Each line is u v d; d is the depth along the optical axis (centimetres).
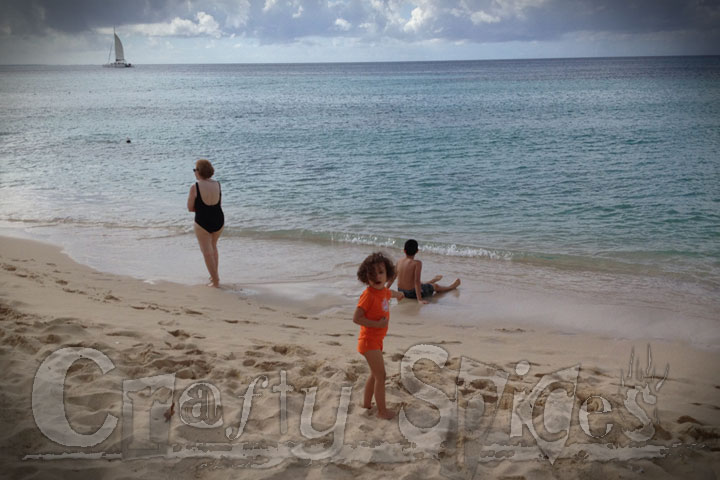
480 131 3011
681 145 2359
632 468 346
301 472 330
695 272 950
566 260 1021
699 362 588
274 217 1374
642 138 2588
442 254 1074
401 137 2839
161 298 787
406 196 1574
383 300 397
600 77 9406
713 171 1802
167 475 321
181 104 5456
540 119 3528
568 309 791
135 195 1628
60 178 1884
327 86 8888
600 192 1565
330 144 2650
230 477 322
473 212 1395
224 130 3281
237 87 8981
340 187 1703
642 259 1027
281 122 3700
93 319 603
